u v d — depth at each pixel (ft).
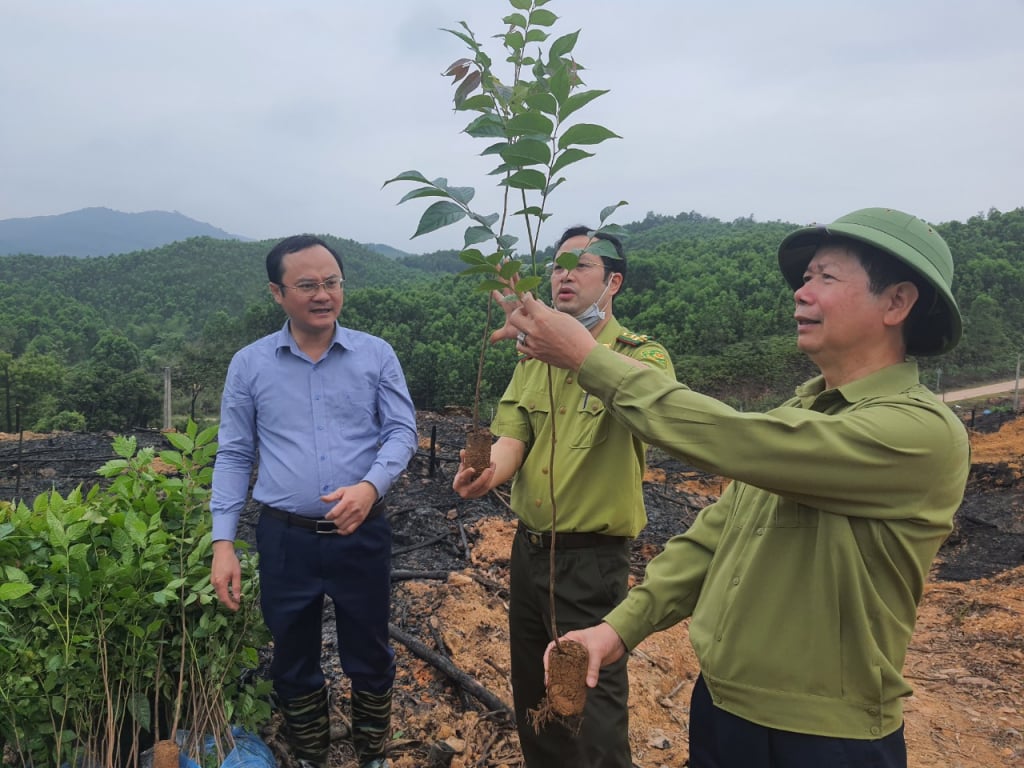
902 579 4.43
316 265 8.09
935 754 11.69
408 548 18.56
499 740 10.32
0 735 7.80
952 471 4.39
